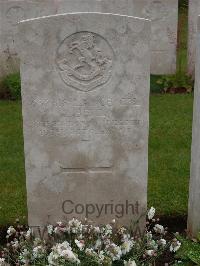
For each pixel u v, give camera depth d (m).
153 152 2.75
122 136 1.89
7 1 3.81
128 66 1.81
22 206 2.24
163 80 4.02
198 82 1.84
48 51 1.78
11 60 3.95
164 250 1.93
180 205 2.23
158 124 3.15
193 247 1.88
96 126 1.87
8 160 2.67
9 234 1.88
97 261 1.66
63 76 1.81
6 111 3.41
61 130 1.87
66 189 1.95
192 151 1.94
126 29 1.77
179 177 2.47
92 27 1.76
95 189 1.96
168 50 4.20
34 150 1.89
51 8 3.85
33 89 1.81
